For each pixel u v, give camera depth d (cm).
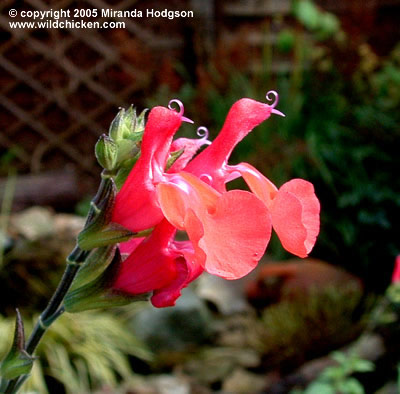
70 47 558
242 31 527
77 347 329
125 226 85
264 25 549
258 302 386
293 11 518
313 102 496
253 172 90
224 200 75
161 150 84
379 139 457
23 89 560
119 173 87
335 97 494
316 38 523
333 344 341
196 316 361
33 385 297
